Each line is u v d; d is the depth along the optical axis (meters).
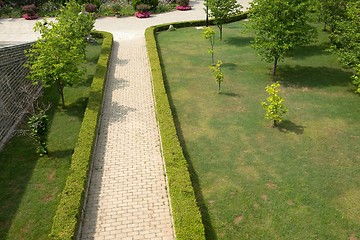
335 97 17.22
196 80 19.81
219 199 11.20
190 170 12.53
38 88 19.44
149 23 31.91
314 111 16.02
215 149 13.62
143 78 20.59
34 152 14.12
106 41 25.89
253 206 10.87
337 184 11.61
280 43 18.58
